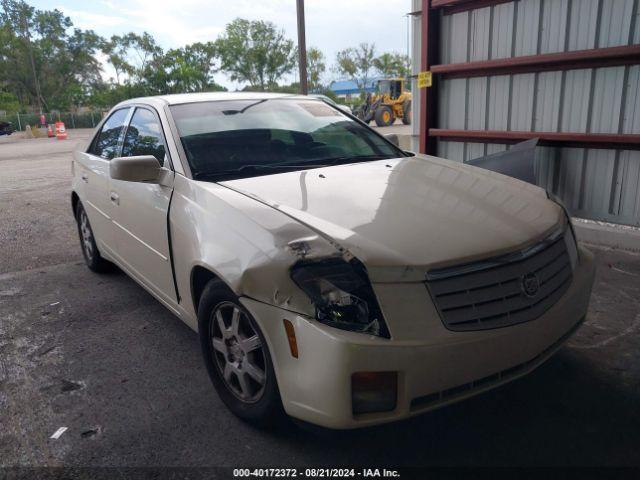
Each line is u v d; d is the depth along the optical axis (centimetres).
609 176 558
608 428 255
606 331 351
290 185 294
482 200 278
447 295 216
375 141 395
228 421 273
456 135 691
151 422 276
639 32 508
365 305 210
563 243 268
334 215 251
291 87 5384
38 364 345
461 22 662
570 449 242
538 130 611
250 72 5350
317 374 211
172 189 314
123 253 405
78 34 8238
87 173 467
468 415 270
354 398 209
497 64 619
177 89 5206
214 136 342
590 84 555
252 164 329
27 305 446
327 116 405
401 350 204
